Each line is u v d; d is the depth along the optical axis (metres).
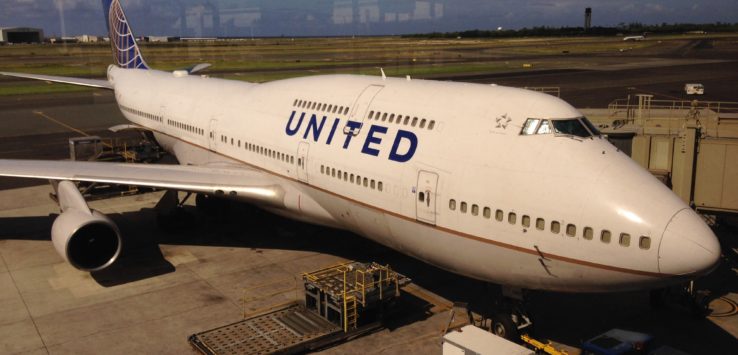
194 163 25.53
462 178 12.94
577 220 11.39
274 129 19.36
